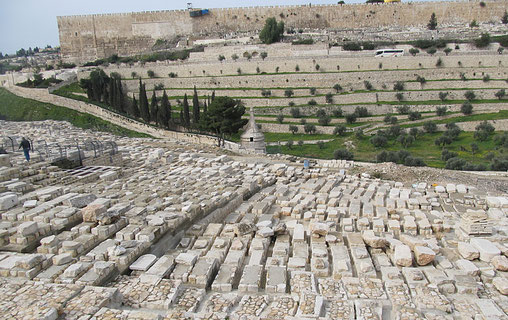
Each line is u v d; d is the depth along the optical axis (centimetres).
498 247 1619
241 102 8769
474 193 2905
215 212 2131
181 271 1456
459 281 1380
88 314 1105
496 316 1171
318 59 9856
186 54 11419
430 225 2036
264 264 1620
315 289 1336
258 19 13988
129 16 13600
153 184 2712
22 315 1070
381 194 2755
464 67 9394
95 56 13638
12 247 1542
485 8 13438
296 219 2248
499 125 7300
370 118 8081
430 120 7750
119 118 7388
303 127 7731
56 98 8038
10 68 12550
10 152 3234
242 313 1187
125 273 1461
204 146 5422
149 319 1084
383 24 14025
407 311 1205
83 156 3117
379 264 1580
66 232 1655
